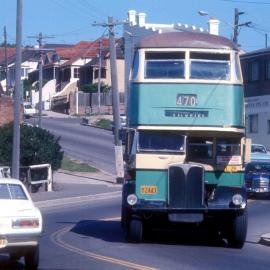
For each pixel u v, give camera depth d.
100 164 98.38
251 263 33.72
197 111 39.22
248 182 67.81
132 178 40.03
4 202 29.69
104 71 185.38
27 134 73.69
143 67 39.62
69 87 194.25
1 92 104.25
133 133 39.75
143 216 39.44
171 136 39.44
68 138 123.00
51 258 33.75
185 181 38.91
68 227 47.25
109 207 61.22
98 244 39.19
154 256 34.94
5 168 60.97
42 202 63.28
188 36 40.06
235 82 39.59
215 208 38.62
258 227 48.88
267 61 115.00
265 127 114.44
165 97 39.31
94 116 161.50
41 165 72.62
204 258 34.91
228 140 39.84
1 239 28.48
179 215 38.84
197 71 39.47
